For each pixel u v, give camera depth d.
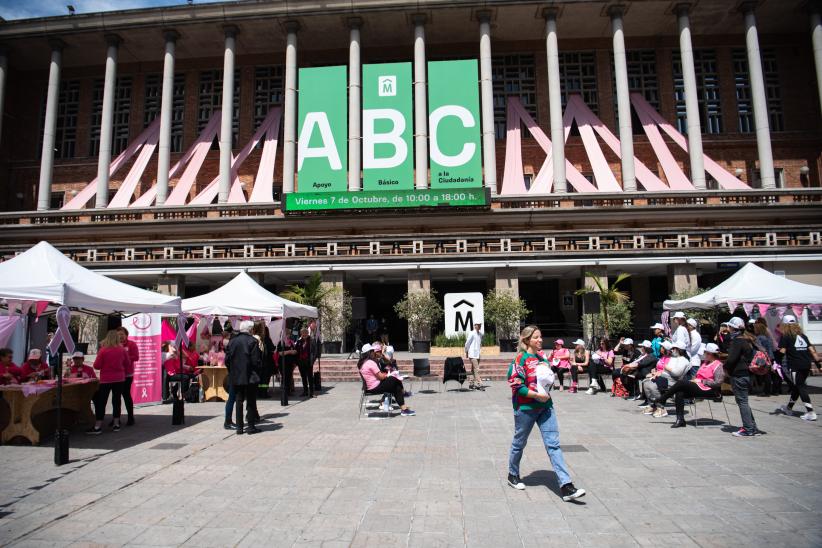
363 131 27.00
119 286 10.09
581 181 28.12
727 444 8.12
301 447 8.25
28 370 10.30
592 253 24.16
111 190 31.78
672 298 21.81
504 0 27.58
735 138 30.14
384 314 31.59
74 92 33.53
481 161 28.42
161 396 13.84
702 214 25.77
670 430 9.31
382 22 29.17
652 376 10.95
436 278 28.44
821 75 27.80
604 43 31.23
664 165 28.33
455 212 25.84
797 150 30.36
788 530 4.72
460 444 8.35
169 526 5.02
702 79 30.86
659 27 30.14
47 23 29.66
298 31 29.78
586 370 15.36
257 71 32.53
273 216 26.33
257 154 31.72
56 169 32.41
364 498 5.75
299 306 15.01
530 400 5.82
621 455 7.49
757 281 14.77
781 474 6.44
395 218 26.05
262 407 12.64
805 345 10.27
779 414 10.71
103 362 9.78
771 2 28.19
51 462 7.51
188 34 30.22
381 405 11.88
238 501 5.71
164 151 28.53
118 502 5.73
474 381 15.46
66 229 27.41
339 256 24.75
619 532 4.72
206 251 25.66
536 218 25.83
